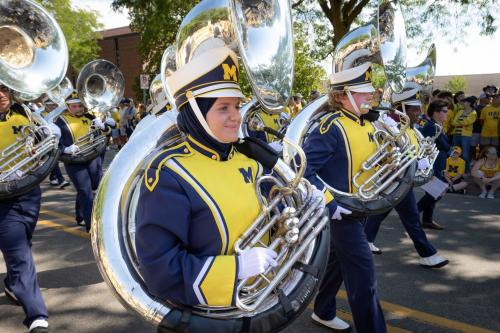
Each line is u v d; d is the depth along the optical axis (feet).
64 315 11.07
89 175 17.35
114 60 95.14
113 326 10.54
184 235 4.46
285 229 4.86
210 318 4.46
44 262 14.73
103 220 4.62
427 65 16.60
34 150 10.54
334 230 8.18
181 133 5.24
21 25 11.28
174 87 4.80
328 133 8.41
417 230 13.37
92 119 17.98
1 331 10.32
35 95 11.19
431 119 15.40
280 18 4.86
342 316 10.66
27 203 10.11
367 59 8.57
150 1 43.45
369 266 8.13
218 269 4.30
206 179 4.67
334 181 8.54
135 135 5.24
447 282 12.42
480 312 10.69
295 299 4.77
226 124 4.68
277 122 15.51
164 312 4.41
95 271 13.85
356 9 40.32
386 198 8.57
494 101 27.81
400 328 10.03
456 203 21.54
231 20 4.54
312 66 57.06
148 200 4.46
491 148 23.18
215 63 4.54
